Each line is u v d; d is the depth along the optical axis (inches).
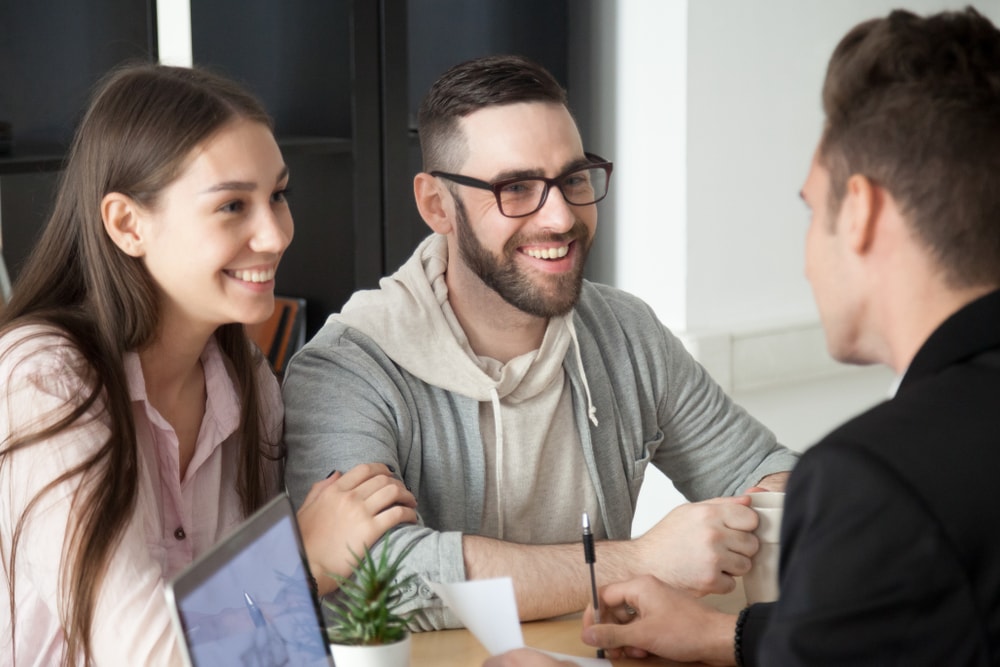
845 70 40.1
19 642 57.0
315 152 109.1
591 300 77.0
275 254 58.6
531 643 61.1
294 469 66.9
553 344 71.6
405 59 113.6
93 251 57.7
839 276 40.7
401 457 69.1
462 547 62.5
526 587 62.5
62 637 57.4
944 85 38.0
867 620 34.5
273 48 114.2
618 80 131.8
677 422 78.5
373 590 52.9
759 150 130.6
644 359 77.0
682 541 64.0
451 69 69.4
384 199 114.6
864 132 39.0
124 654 52.5
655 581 60.9
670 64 125.6
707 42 124.9
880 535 34.4
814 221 41.7
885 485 34.5
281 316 116.7
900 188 38.3
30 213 104.0
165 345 59.9
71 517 52.8
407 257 116.3
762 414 135.5
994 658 34.1
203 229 56.3
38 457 53.2
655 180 129.3
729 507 64.7
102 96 58.2
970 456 34.8
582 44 134.4
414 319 70.1
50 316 56.8
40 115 105.4
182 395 62.5
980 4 138.8
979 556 34.0
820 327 135.6
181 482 62.5
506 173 66.9
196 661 40.8
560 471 72.8
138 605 52.9
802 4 131.0
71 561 52.7
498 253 67.8
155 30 104.1
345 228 115.1
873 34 39.9
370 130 112.6
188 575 41.4
